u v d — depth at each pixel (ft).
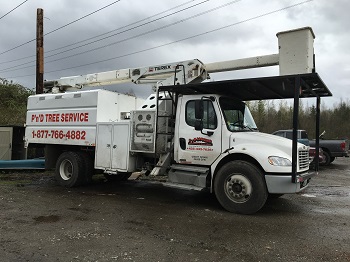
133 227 16.79
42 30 49.19
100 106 27.66
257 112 131.54
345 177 40.24
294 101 18.85
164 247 13.94
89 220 18.02
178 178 22.84
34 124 32.27
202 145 22.04
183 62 26.68
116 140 25.96
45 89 36.65
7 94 83.25
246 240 15.01
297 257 13.05
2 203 21.66
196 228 16.78
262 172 19.62
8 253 13.04
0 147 41.50
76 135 28.68
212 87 21.97
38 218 18.25
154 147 23.68
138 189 28.60
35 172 37.96
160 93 24.75
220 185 20.58
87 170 28.89
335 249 13.97
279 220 18.60
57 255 12.91
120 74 31.17
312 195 27.09
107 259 12.57
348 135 135.64
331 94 24.35
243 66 25.21
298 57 19.84
